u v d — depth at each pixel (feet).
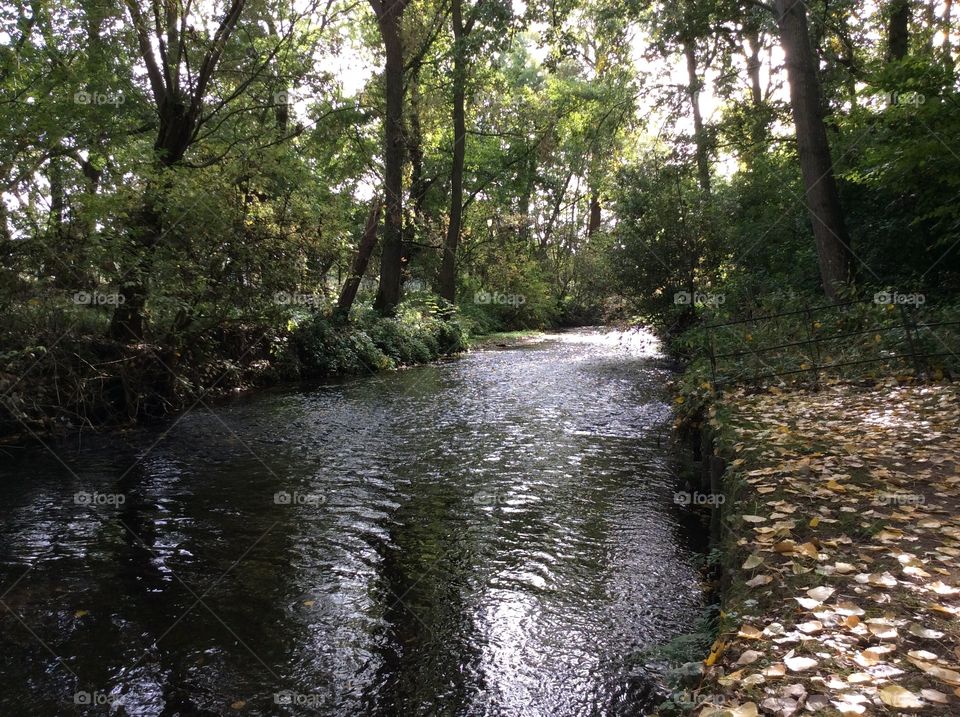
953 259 42.16
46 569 18.70
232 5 45.34
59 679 13.65
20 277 33.55
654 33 57.26
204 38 48.21
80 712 12.61
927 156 30.25
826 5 54.08
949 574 10.95
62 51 40.65
